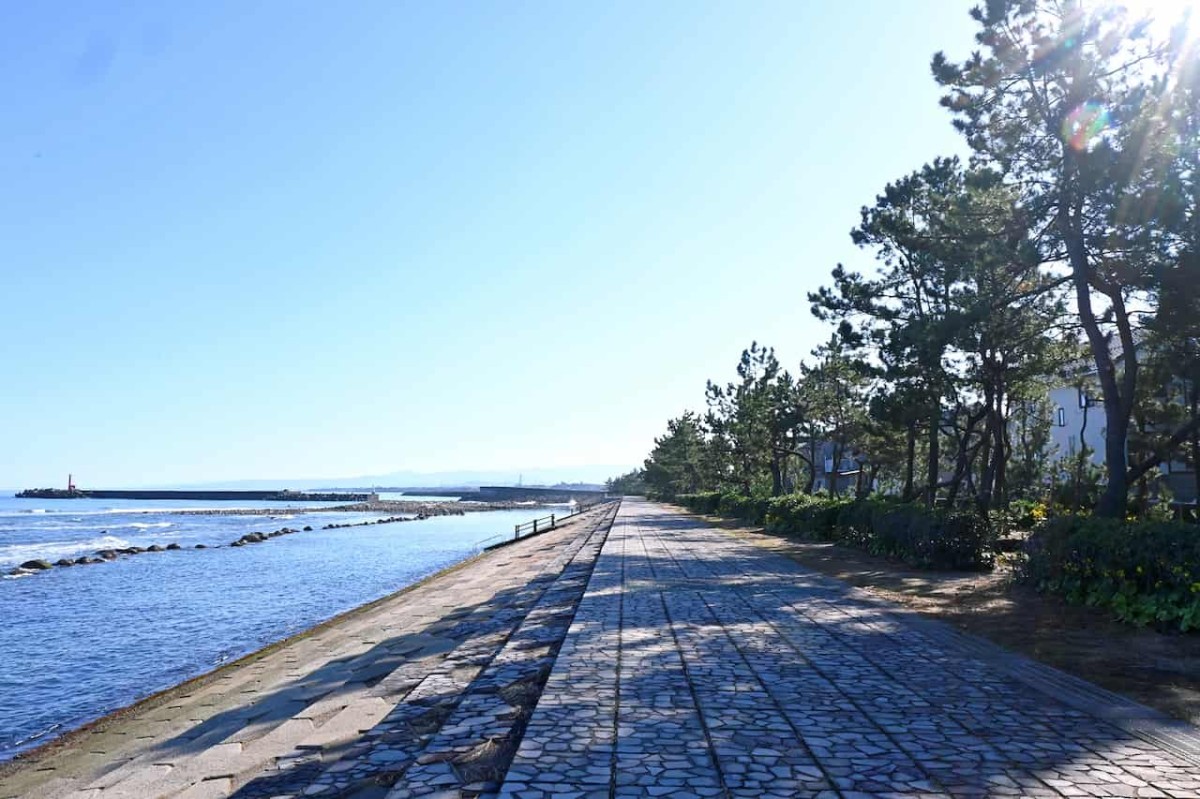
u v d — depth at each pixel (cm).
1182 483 2528
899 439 2881
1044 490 2817
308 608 2231
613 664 776
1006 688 681
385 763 531
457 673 843
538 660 841
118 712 1114
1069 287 1775
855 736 543
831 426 3525
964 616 1076
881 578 1545
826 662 786
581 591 1445
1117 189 1355
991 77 1496
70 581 2884
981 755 504
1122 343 1536
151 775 696
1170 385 1927
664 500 9425
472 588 2164
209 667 1450
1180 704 629
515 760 491
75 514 9325
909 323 1811
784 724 571
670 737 539
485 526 7475
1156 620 948
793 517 2941
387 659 1153
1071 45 1409
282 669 1278
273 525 7312
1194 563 924
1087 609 1079
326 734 692
